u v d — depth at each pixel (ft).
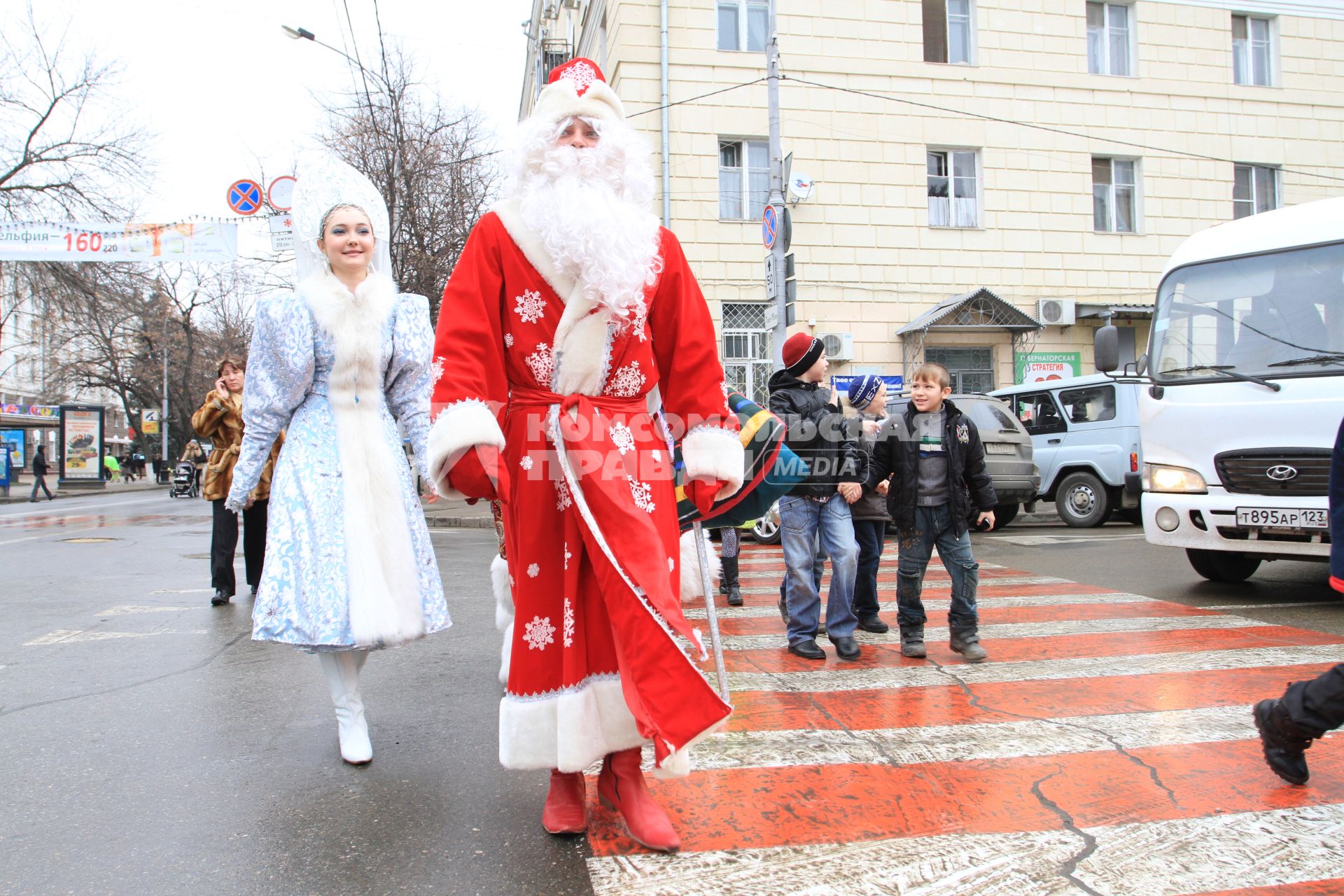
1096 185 54.44
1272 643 15.51
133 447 162.71
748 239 48.65
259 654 14.76
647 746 10.43
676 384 7.91
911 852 7.61
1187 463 19.89
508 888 6.92
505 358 7.52
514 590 7.58
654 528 7.18
